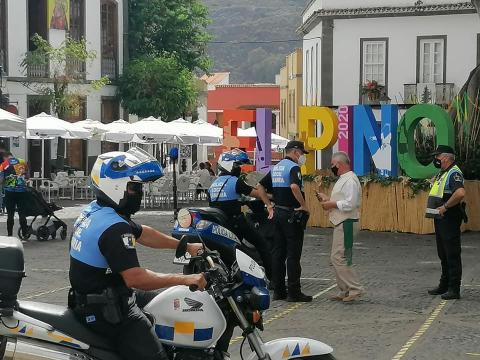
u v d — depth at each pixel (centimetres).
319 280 1484
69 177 3472
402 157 2225
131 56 4959
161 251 1852
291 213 1249
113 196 611
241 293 625
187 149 4156
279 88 8344
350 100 4272
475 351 979
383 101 4178
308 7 4881
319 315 1176
